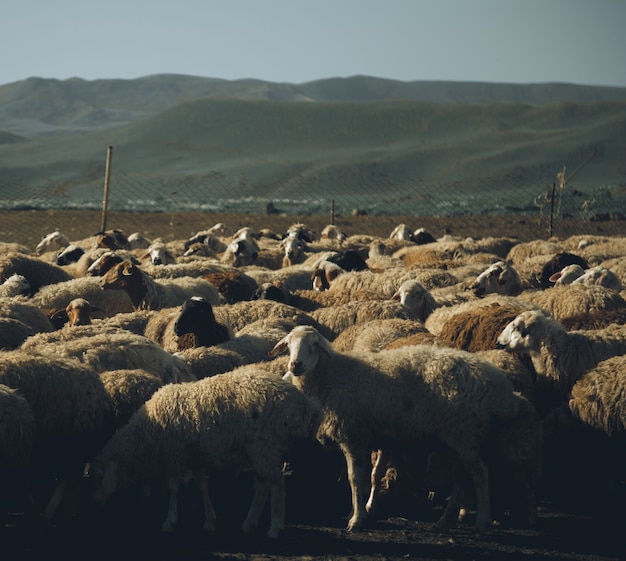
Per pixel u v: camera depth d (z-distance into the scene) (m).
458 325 16.67
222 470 11.85
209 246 36.12
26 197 139.62
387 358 12.44
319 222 69.12
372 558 10.64
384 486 13.10
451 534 11.70
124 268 20.53
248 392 11.59
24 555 10.65
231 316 18.59
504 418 11.81
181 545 11.15
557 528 11.95
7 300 17.95
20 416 11.18
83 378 12.28
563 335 14.68
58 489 12.25
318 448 13.88
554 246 32.94
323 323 18.50
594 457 12.89
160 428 11.84
